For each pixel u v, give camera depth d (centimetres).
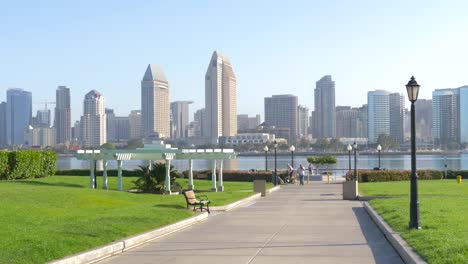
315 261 1470
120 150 4178
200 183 5384
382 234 1988
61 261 1366
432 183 5053
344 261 1466
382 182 5581
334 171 9662
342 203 3431
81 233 1730
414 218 1864
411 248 1502
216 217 2644
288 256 1551
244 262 1470
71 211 2403
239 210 3005
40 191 2980
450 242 1498
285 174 6312
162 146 4334
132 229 1917
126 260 1519
